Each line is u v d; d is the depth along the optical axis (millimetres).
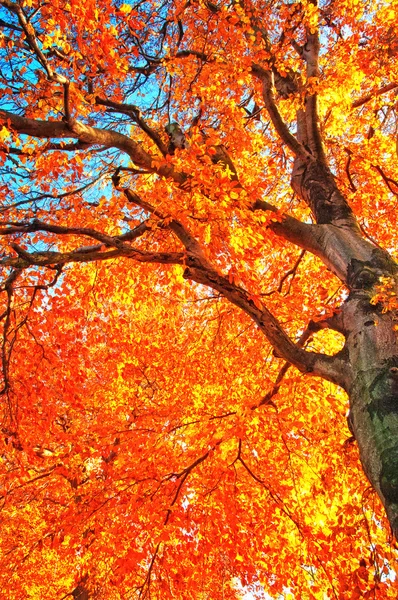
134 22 5680
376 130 8484
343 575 5062
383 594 4539
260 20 7215
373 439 3318
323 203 5812
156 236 6918
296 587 5871
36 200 6199
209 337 8883
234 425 6047
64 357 7742
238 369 8383
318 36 7020
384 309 3955
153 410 7984
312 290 8703
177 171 5402
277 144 9203
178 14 7039
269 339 4500
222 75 7336
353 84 6922
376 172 8773
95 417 10055
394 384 3539
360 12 6945
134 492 6879
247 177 7918
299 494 6391
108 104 5723
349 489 6086
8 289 6066
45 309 7418
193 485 6637
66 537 6910
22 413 7117
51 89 5613
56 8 5066
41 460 8086
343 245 5070
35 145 5703
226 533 5988
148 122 7734
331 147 8695
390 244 9203
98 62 5609
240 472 6691
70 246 7676
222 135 8211
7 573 10000
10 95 5660
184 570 6055
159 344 9320
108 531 6320
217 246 5738
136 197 5586
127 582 6758
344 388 4008
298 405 6645
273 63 7094
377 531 5492
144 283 8117
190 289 8336
